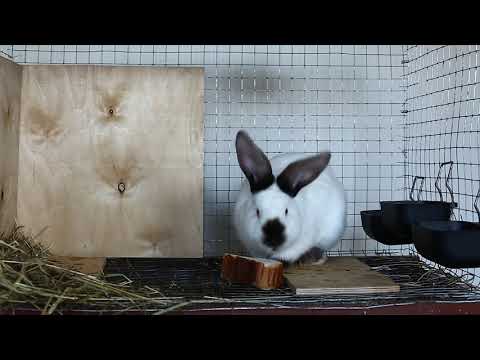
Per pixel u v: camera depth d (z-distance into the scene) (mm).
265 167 889
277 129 1302
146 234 1078
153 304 718
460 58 1158
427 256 775
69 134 1062
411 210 892
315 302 730
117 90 1065
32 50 1258
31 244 993
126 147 1069
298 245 906
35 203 1059
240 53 1292
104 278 832
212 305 715
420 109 1243
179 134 1074
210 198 1288
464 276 1010
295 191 893
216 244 1287
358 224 1316
